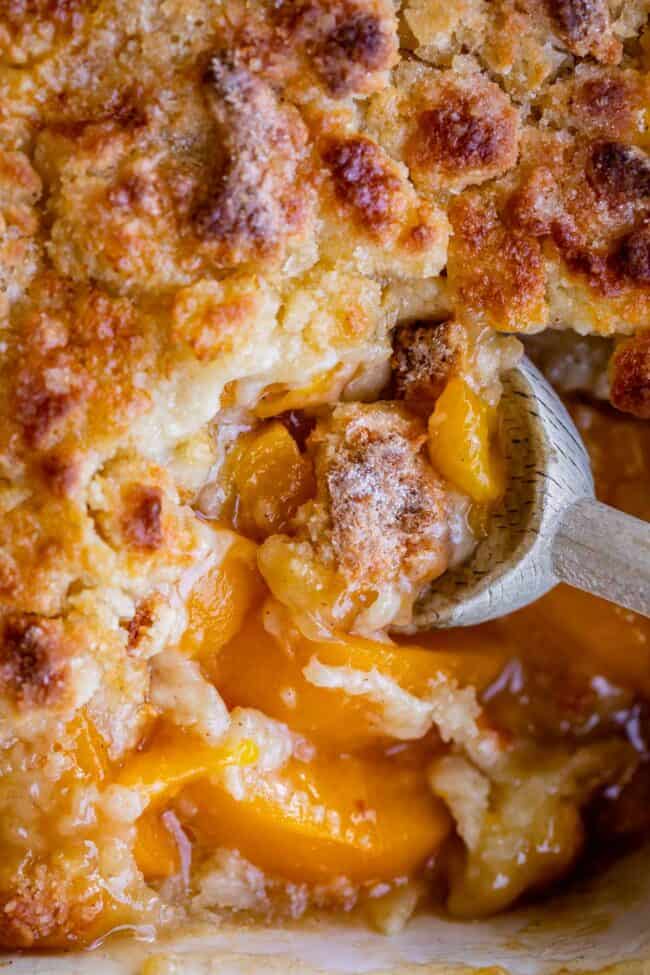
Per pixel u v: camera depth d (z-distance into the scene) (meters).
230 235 0.44
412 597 0.47
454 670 0.49
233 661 0.47
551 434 0.47
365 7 0.44
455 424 0.46
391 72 0.46
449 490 0.47
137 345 0.44
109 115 0.44
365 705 0.48
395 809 0.49
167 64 0.44
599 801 0.52
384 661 0.48
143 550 0.44
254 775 0.47
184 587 0.46
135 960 0.46
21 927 0.45
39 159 0.44
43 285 0.44
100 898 0.46
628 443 0.50
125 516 0.44
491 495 0.47
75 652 0.44
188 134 0.44
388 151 0.46
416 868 0.50
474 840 0.49
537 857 0.50
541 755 0.51
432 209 0.45
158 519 0.44
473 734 0.50
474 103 0.45
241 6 0.44
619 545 0.45
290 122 0.44
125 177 0.44
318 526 0.46
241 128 0.44
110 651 0.44
